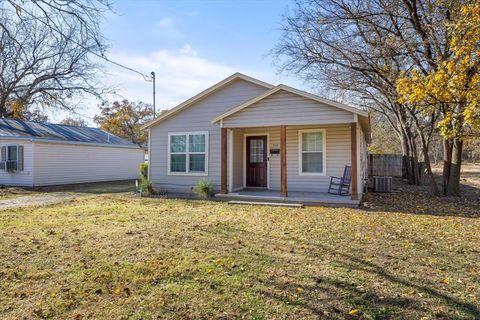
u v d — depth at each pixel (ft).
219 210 27.63
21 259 14.29
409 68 36.04
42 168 52.60
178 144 41.22
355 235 18.65
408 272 12.76
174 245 16.38
